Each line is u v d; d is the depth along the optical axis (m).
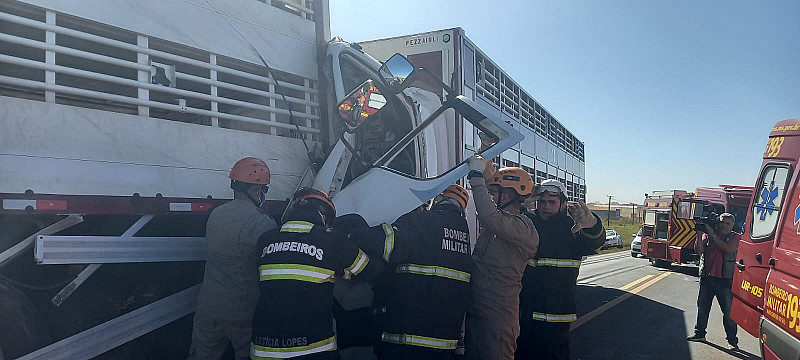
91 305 2.93
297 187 3.84
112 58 2.81
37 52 2.59
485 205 2.95
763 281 4.03
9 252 2.50
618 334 6.48
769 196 4.15
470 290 3.14
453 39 5.36
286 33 3.86
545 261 3.41
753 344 6.16
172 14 3.11
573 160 13.53
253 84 3.67
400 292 2.79
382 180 3.62
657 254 15.69
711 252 6.18
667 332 6.67
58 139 2.56
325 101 4.18
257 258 2.64
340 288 3.47
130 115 2.86
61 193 2.55
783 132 4.07
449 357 2.81
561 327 3.35
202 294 2.92
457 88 5.29
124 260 2.86
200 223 3.33
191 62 3.18
